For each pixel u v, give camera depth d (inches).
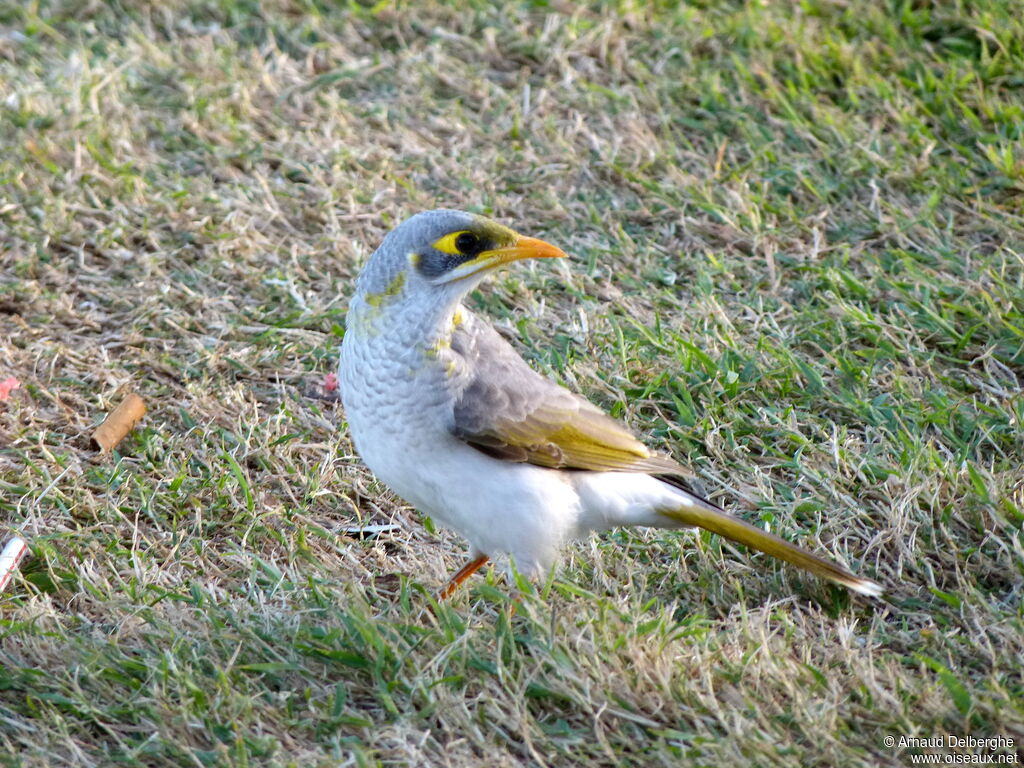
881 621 354.3
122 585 362.3
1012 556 368.5
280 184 556.4
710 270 510.0
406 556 392.8
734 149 577.9
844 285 497.4
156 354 468.1
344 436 435.2
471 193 550.9
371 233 532.7
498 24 652.1
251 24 657.0
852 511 393.1
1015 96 595.2
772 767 297.1
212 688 321.1
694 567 384.8
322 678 328.5
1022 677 329.1
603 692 318.0
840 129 573.6
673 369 456.4
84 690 323.3
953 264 504.7
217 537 394.9
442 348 339.0
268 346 476.7
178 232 525.7
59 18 664.4
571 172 563.2
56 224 522.0
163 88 608.1
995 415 430.9
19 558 371.6
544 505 345.7
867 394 446.9
